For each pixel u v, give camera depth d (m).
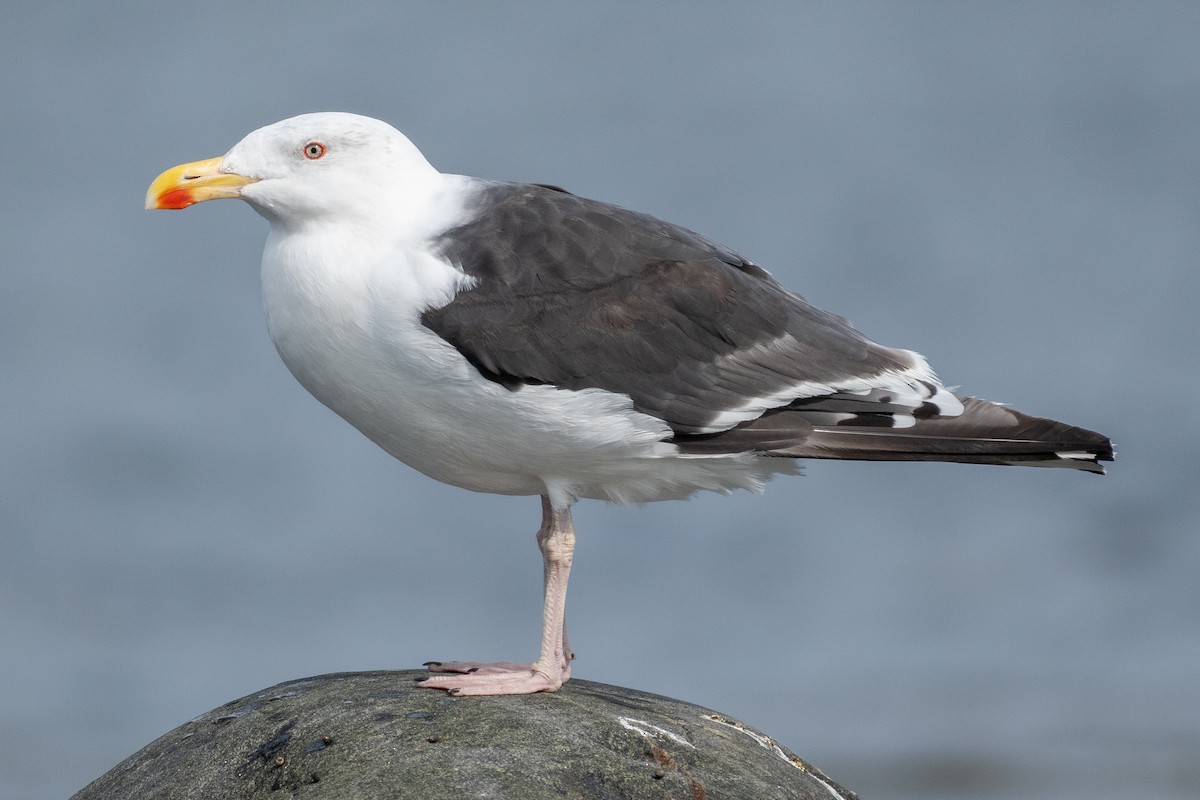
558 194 11.50
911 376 11.60
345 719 10.31
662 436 11.06
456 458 11.23
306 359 10.98
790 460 11.66
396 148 11.05
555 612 11.20
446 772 9.66
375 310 10.67
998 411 11.34
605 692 11.23
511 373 10.70
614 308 11.00
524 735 10.05
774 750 10.91
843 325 11.85
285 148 10.84
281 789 9.84
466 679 10.86
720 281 11.36
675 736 10.39
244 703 10.93
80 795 10.63
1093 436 11.13
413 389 10.82
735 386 11.18
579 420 10.81
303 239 10.95
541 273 10.92
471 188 11.34
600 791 9.72
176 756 10.50
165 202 10.85
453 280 10.73
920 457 11.28
